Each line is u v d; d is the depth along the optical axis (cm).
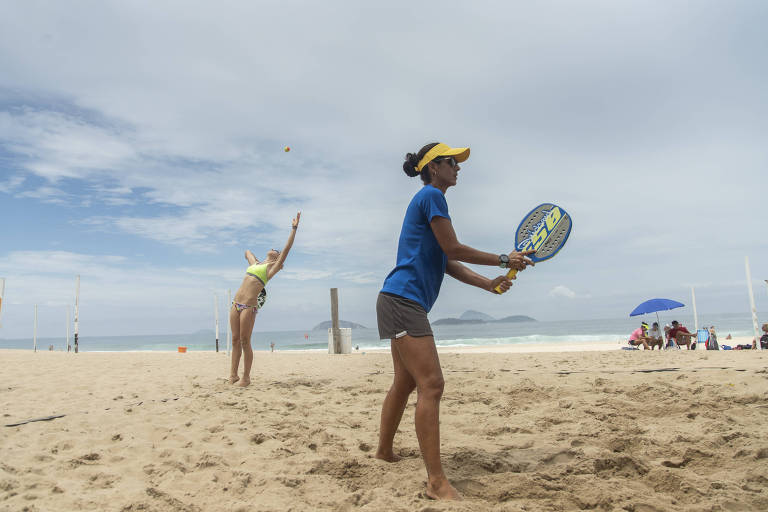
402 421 392
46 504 223
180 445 328
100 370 809
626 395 438
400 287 240
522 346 2953
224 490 241
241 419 396
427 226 244
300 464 276
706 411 363
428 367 231
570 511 204
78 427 385
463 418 388
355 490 239
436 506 201
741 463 258
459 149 257
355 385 587
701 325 7394
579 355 886
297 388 578
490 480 237
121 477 265
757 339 1028
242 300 599
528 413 394
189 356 1148
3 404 494
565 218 263
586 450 282
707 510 200
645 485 233
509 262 241
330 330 1226
